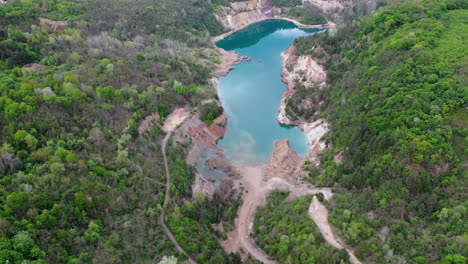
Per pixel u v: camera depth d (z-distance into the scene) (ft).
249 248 333.42
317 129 485.97
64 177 305.32
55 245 263.29
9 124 335.67
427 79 375.66
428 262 257.14
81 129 380.58
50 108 374.02
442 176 306.14
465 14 490.90
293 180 415.23
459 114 334.24
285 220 335.26
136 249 292.61
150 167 384.06
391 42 464.65
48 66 468.75
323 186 376.89
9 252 234.79
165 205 345.92
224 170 439.22
